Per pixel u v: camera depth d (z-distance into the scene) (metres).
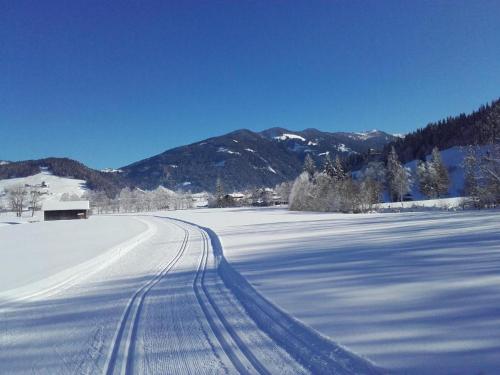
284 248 14.10
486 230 14.88
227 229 28.34
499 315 4.57
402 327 4.48
